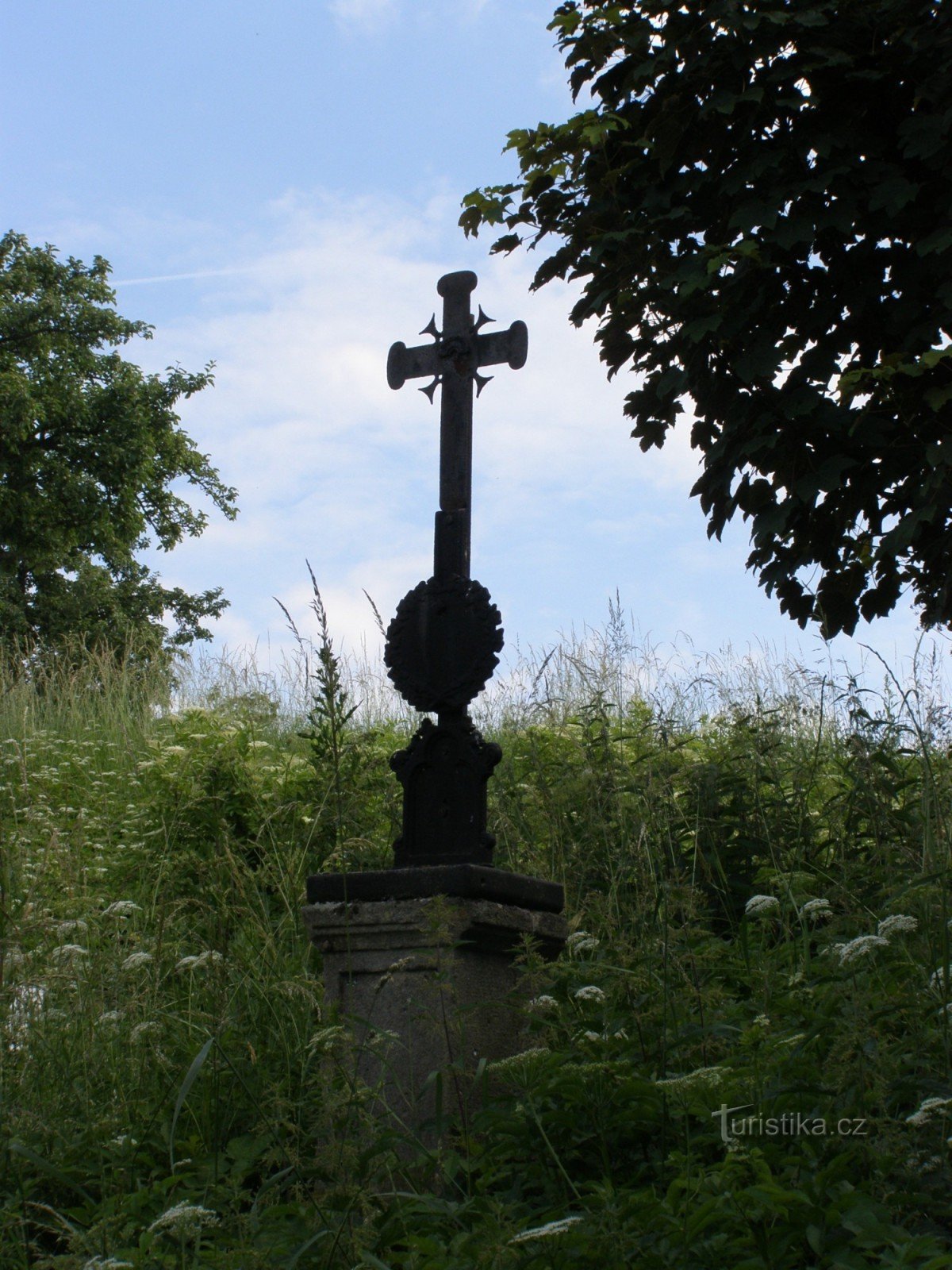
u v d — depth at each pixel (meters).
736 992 3.96
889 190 4.76
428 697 3.93
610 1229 2.42
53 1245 3.17
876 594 5.29
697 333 4.89
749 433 4.99
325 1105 2.90
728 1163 2.63
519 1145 3.07
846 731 5.14
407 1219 2.84
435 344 4.32
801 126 4.96
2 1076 3.46
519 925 3.72
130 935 4.45
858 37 5.04
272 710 7.27
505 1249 2.27
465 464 4.16
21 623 24.30
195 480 29.77
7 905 4.07
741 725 5.45
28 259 28.05
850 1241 2.43
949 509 4.66
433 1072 3.39
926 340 4.79
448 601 3.99
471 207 5.46
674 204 5.22
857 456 4.98
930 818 4.30
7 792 6.89
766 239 4.84
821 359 4.98
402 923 3.59
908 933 3.51
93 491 26.33
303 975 3.90
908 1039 2.85
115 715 10.04
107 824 6.95
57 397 26.56
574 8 5.39
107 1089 3.71
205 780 6.09
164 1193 3.09
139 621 26.70
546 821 5.24
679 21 5.19
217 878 4.68
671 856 4.63
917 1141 2.63
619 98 5.35
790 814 5.07
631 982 3.31
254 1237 2.67
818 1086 2.88
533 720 6.96
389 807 5.52
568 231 5.41
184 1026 4.03
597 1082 3.04
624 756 5.77
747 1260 2.39
